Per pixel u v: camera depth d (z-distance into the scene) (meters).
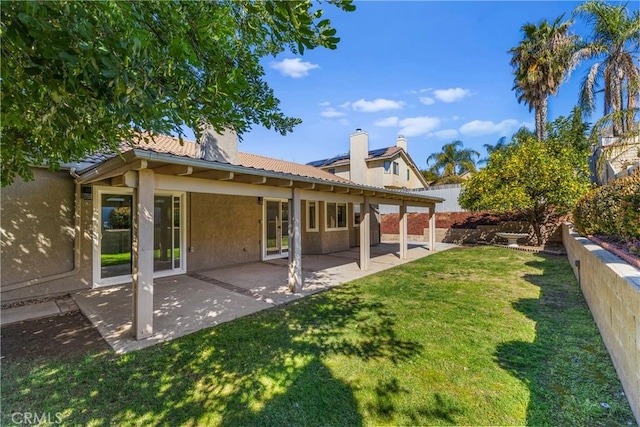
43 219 6.25
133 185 4.19
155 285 7.25
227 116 2.92
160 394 2.89
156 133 2.96
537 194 12.07
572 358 3.46
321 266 9.93
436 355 3.60
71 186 6.66
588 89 13.68
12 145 3.20
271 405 2.73
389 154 24.30
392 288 6.85
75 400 2.79
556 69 15.33
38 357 3.61
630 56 12.98
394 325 4.57
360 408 2.68
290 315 5.09
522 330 4.29
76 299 6.05
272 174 5.37
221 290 6.78
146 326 4.21
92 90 1.96
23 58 1.78
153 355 3.67
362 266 9.16
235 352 3.73
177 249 8.71
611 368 3.23
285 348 3.83
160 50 2.25
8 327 4.59
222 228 9.84
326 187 7.17
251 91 4.08
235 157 10.52
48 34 1.63
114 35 1.84
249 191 5.84
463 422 2.49
